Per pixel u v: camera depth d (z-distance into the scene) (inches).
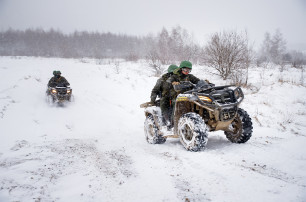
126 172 147.3
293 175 127.3
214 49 514.6
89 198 116.9
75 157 182.9
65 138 258.2
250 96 403.2
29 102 452.4
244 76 512.4
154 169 148.5
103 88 569.0
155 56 756.6
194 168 143.9
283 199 101.3
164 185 124.6
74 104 466.3
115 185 129.3
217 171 136.2
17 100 454.3
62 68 898.1
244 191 111.3
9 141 248.4
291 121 289.6
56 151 200.2
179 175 135.8
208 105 168.4
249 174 129.5
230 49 493.0
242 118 187.6
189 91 185.0
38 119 357.4
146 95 489.7
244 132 186.2
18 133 283.1
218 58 511.5
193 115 176.2
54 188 129.4
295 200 99.7
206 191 114.7
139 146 211.9
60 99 457.1
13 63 1075.3
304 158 153.1
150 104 230.4
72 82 670.5
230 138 200.4
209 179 127.0
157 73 684.7
